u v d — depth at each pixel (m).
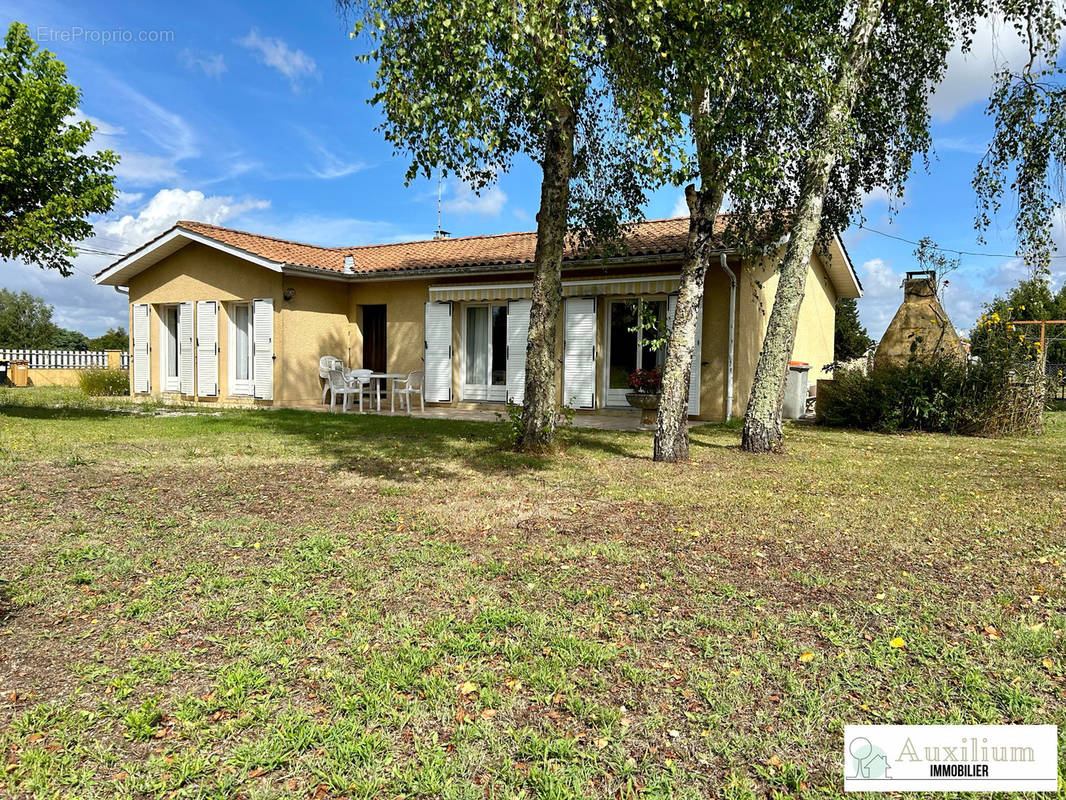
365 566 4.73
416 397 19.09
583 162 11.11
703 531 5.79
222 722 2.77
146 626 3.72
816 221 10.49
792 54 8.20
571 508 6.62
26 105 13.28
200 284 19.50
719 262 15.17
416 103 6.56
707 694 3.04
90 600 4.05
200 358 19.55
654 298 16.22
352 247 23.55
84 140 14.23
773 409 10.74
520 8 6.29
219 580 4.37
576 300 16.77
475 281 18.17
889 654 3.45
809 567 4.86
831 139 9.91
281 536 5.47
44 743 2.62
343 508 6.49
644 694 3.05
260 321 18.27
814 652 3.48
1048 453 11.13
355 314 20.14
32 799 2.29
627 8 7.09
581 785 2.41
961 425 14.38
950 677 3.23
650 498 7.12
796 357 19.89
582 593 4.25
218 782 2.39
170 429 12.62
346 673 3.19
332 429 13.14
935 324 17.59
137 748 2.60
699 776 2.49
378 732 2.73
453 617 3.87
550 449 10.14
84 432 11.83
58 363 31.78
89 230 14.41
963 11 10.73
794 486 7.92
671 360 9.75
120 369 23.42
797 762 2.59
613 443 11.64
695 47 7.27
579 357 16.80
